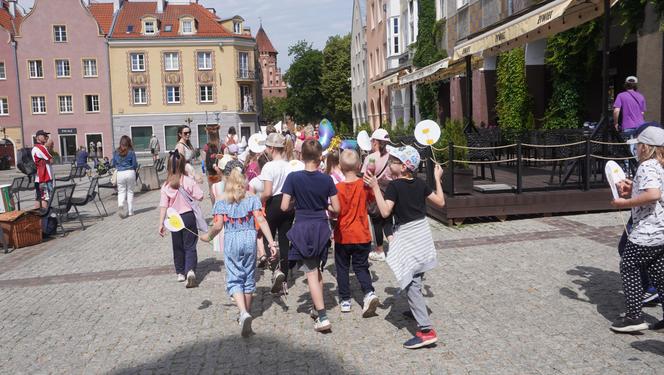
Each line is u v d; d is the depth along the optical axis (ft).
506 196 32.83
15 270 29.12
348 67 249.75
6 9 193.88
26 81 178.19
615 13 42.86
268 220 22.44
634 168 33.04
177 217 22.27
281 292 22.54
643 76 41.04
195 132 184.75
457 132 34.30
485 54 44.04
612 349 15.34
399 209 16.51
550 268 23.07
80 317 20.56
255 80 190.70
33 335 18.93
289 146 26.50
